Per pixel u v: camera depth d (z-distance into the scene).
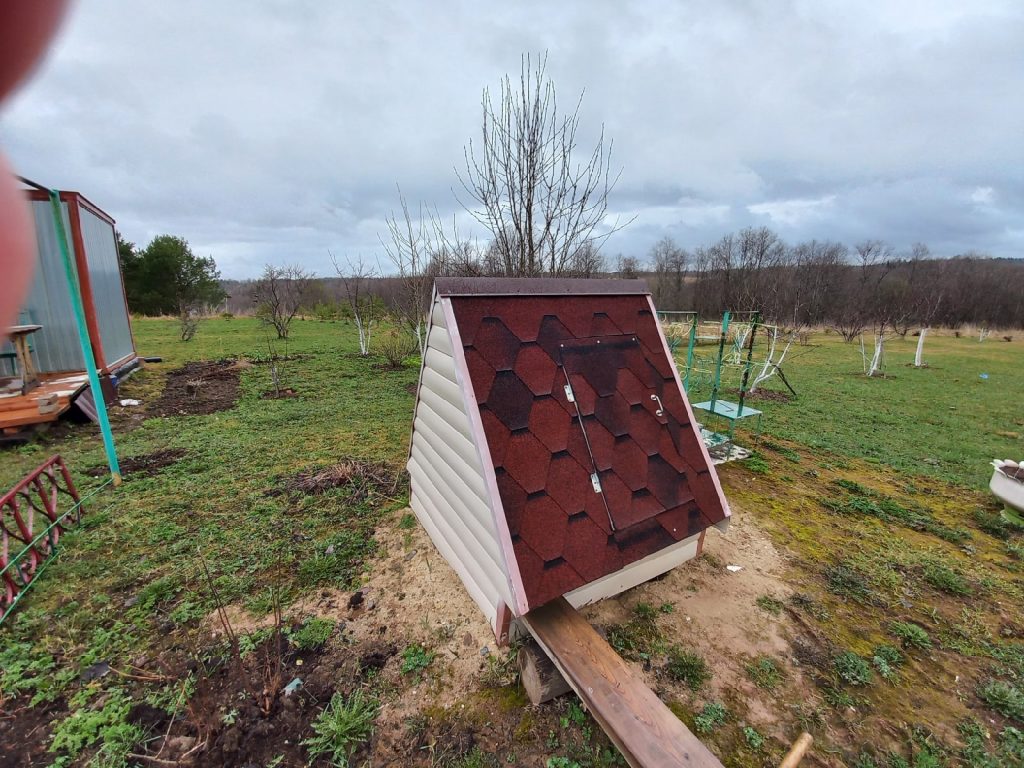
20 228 0.37
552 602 2.46
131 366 9.43
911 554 3.68
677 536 2.65
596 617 2.95
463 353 2.41
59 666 2.54
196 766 2.07
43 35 0.39
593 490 2.48
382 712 2.34
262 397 7.93
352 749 2.17
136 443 5.67
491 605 2.53
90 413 6.38
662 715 1.91
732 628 2.90
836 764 2.17
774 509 4.38
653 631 2.86
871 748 2.24
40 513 3.75
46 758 2.09
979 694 2.51
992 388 10.14
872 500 4.61
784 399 8.91
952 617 3.04
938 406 8.56
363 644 2.72
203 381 8.95
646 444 2.73
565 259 5.69
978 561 3.64
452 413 2.65
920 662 2.71
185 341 14.02
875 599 3.18
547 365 2.58
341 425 6.42
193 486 4.50
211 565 3.35
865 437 6.66
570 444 2.49
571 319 2.78
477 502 2.47
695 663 2.63
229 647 2.66
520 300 2.66
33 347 7.39
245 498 4.29
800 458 5.73
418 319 10.28
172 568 3.31
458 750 2.19
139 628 2.79
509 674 2.54
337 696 2.38
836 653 2.74
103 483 4.50
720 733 2.29
